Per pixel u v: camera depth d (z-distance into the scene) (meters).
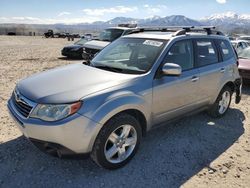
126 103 3.53
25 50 21.62
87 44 13.09
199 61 4.93
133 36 4.92
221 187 3.50
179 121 5.58
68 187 3.33
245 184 3.59
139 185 3.44
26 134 3.38
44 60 15.05
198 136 4.94
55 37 61.78
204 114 6.05
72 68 4.34
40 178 3.48
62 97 3.26
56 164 3.78
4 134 4.62
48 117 3.18
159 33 4.93
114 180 3.51
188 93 4.64
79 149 3.28
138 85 3.79
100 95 3.38
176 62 4.43
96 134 3.34
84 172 3.63
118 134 3.68
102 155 3.47
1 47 24.33
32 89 3.56
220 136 5.01
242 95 8.10
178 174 3.71
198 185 3.50
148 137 4.78
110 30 13.49
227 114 6.23
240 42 12.31
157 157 4.11
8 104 3.95
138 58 4.30
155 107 4.08
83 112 3.21
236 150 4.50
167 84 4.17
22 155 3.97
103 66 4.35
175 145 4.53
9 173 3.55
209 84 5.15
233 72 5.88
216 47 5.49
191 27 5.24
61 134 3.15
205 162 4.05
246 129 5.40
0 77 9.31
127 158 3.81
